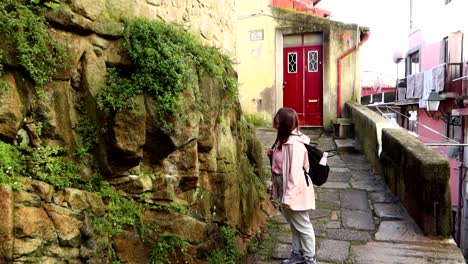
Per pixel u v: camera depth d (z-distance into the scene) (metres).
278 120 3.79
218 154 3.87
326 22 10.70
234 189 4.08
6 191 2.02
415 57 17.03
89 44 2.70
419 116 16.58
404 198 5.41
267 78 10.95
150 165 3.07
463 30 12.09
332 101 10.77
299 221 3.75
